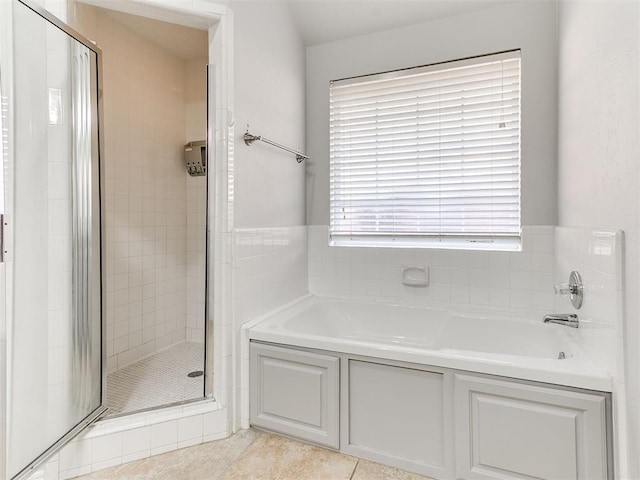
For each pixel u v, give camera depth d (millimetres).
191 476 1457
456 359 1416
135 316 2551
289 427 1720
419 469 1482
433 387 1474
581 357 1391
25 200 1266
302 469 1510
